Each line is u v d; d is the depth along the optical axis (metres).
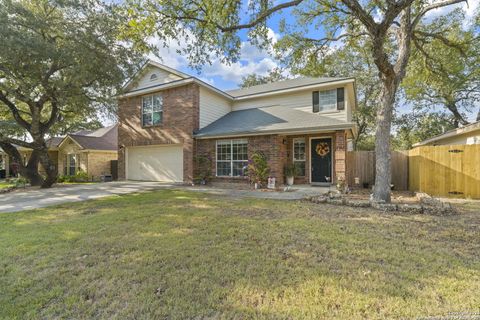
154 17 6.82
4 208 7.21
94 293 2.65
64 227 5.04
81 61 11.05
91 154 18.81
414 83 14.89
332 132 11.27
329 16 10.15
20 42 9.48
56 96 12.12
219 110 15.02
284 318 2.21
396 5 6.12
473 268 3.16
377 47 6.71
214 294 2.59
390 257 3.50
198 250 3.77
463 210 6.58
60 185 13.98
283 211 6.41
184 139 13.16
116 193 10.08
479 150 8.62
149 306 2.40
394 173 11.67
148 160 14.95
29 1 10.67
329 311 2.30
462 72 15.79
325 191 9.86
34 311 2.36
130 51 12.42
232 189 11.00
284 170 12.23
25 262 3.40
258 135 11.46
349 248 3.84
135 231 4.73
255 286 2.73
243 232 4.63
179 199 8.34
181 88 13.36
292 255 3.58
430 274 3.00
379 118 7.64
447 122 22.94
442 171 9.27
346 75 21.39
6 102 13.16
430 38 10.87
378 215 5.98
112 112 13.84
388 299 2.48
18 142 12.89
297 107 13.61
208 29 7.17
